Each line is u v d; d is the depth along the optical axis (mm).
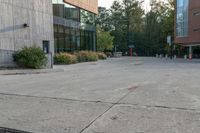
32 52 18734
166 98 6875
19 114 5516
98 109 5805
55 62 26578
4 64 18188
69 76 13914
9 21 18656
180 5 48344
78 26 34469
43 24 22594
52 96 7453
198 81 10539
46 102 6629
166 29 68188
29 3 20703
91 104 6309
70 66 23953
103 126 4645
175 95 7297
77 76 13844
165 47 69312
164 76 13039
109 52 60625
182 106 5941
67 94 7766
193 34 44812
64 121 4969
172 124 4672
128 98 6957
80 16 35219
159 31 79875
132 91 8133
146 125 4645
